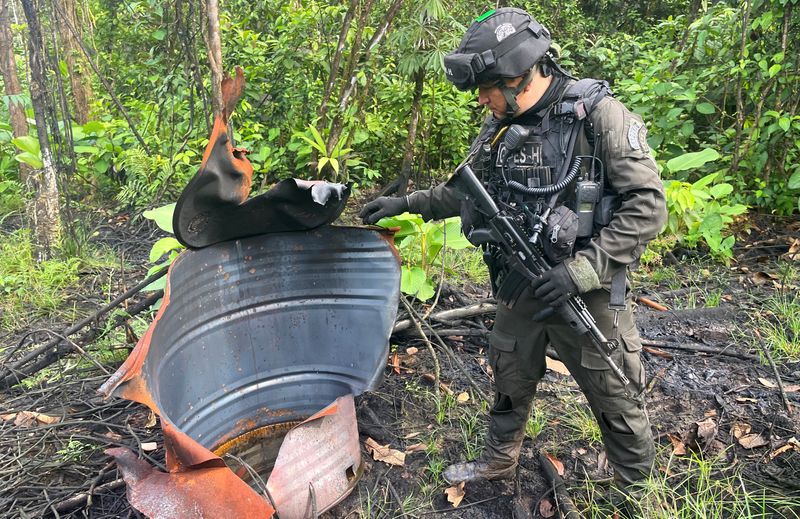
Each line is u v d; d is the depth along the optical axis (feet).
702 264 14.28
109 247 15.56
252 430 8.23
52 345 9.82
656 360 10.40
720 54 17.54
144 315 11.66
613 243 5.48
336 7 15.66
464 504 7.40
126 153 17.66
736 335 11.18
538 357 6.70
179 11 11.98
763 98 15.84
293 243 7.89
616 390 6.18
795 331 10.87
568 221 5.60
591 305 6.01
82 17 21.42
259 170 15.88
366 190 18.58
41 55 13.80
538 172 5.74
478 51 5.52
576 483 7.70
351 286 8.04
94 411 8.98
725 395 9.41
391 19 12.50
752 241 15.46
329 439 6.49
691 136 17.90
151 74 19.71
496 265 6.53
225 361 7.75
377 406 9.22
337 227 7.82
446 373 10.01
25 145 15.72
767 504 7.21
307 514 6.37
